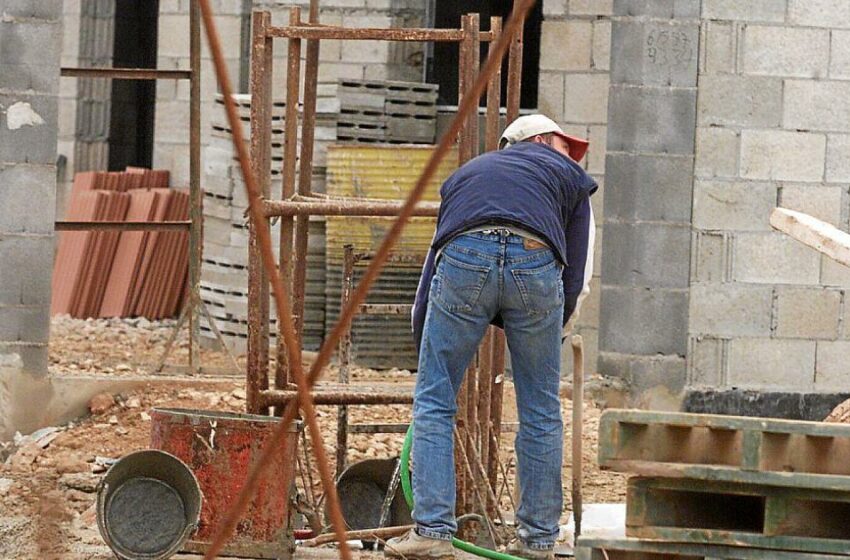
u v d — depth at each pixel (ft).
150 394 124.67
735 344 136.56
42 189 122.72
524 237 74.13
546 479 77.20
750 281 136.46
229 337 156.87
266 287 87.71
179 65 179.32
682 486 62.08
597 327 144.15
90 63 199.41
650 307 135.74
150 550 79.25
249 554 80.89
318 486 102.68
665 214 135.64
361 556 83.05
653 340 135.74
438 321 75.36
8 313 122.52
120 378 124.67
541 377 76.89
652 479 62.59
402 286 146.51
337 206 84.74
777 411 136.77
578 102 146.51
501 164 76.07
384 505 86.02
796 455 61.31
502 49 39.68
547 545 77.36
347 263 95.30
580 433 72.59
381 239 146.82
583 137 146.41
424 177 40.32
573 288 78.43
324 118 151.94
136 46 203.10
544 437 77.00
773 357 136.87
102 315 171.12
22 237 122.62
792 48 135.74
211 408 121.90
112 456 113.50
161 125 183.62
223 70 38.63
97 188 179.52
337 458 93.40
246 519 80.74
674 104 135.13
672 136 135.33
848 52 136.36
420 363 76.64
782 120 136.05
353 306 41.98
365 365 147.13
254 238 86.94
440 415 75.72
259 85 87.76
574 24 146.20
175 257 171.94
